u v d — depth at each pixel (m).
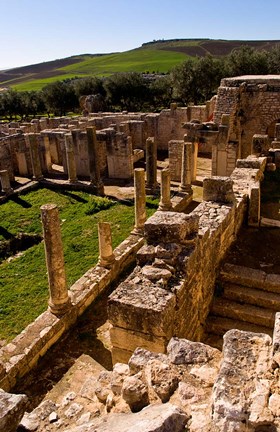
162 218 8.62
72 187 27.97
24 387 10.67
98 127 38.84
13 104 65.69
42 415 5.69
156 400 5.04
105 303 14.27
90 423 4.92
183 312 8.09
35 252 19.08
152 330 7.14
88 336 12.62
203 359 5.46
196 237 8.59
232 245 12.45
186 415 4.46
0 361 10.06
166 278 7.75
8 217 23.50
